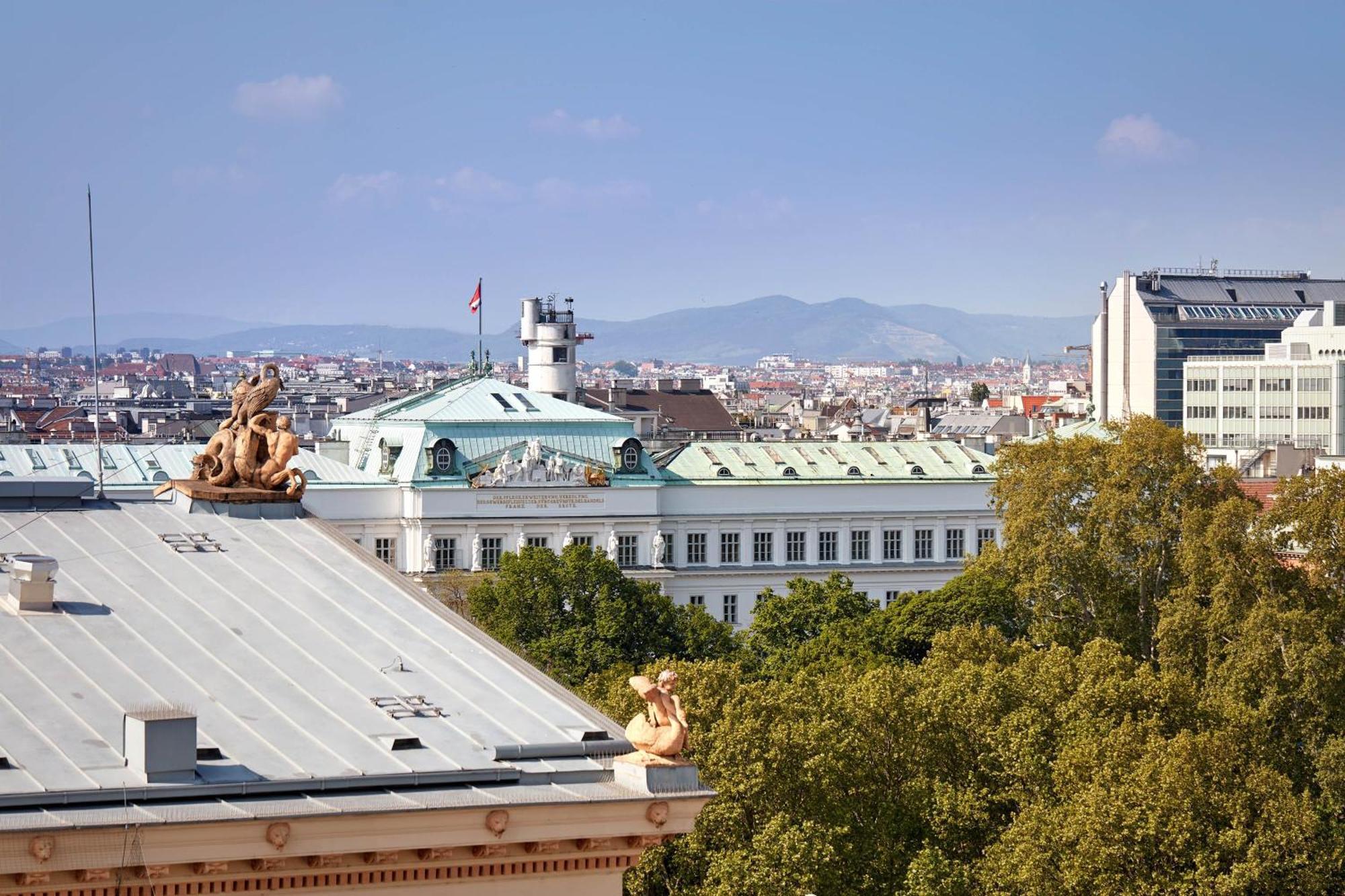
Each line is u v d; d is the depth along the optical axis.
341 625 124.19
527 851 105.50
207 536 133.88
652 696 110.69
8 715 107.31
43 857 95.31
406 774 105.25
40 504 135.38
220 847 98.62
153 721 101.94
